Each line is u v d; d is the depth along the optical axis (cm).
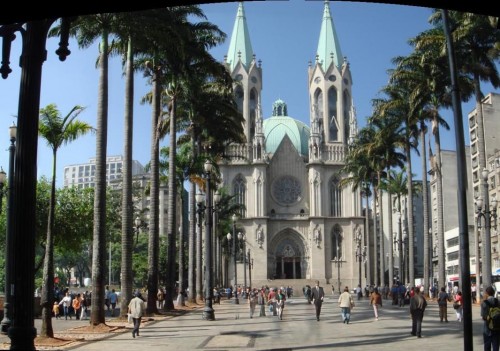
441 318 3388
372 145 7900
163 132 5491
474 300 5984
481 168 4891
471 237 11456
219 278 9712
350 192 12462
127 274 3566
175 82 4644
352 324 3388
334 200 12544
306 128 14162
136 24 3291
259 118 12619
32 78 1473
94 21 3170
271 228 12444
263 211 12219
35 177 1460
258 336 2695
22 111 1459
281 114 14588
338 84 13188
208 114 6062
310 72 13425
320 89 13188
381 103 7300
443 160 13000
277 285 11900
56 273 12556
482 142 4900
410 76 5766
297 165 12781
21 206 1427
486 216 4791
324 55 13388
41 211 5703
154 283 4119
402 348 2105
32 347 1390
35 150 1466
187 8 4400
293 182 12725
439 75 5491
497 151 9931
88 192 6031
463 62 4997
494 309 1622
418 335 2511
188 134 6519
